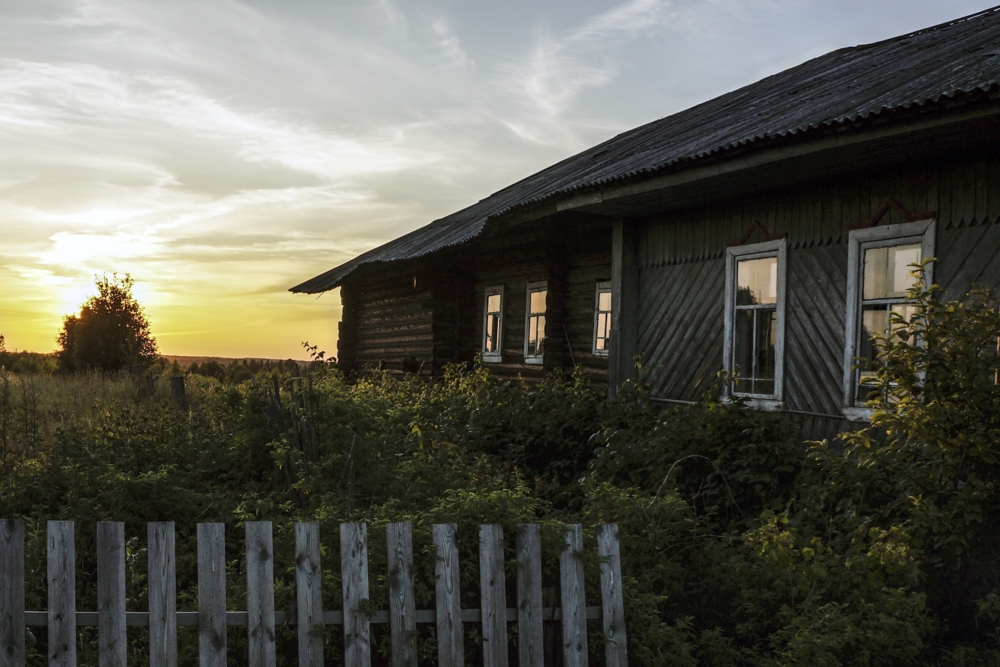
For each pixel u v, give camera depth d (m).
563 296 12.81
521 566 3.99
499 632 3.91
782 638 4.37
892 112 5.80
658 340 10.03
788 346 8.18
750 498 6.92
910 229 6.94
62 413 11.88
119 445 7.18
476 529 4.23
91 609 5.04
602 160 12.65
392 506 4.95
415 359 16.98
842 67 10.49
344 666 3.85
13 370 27.42
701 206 9.47
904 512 5.20
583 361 12.16
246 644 3.96
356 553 3.85
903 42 11.01
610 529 4.17
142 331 26.48
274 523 5.03
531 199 10.25
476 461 7.43
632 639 4.23
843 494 5.80
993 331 4.92
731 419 7.45
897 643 4.29
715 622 4.84
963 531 4.71
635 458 7.32
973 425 4.90
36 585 4.58
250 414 7.12
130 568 4.94
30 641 3.88
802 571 4.64
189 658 3.97
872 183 7.38
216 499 5.99
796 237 8.15
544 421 9.36
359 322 21.31
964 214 6.52
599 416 9.11
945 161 6.71
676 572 4.96
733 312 8.88
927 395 5.06
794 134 6.52
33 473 6.42
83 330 25.56
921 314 5.25
